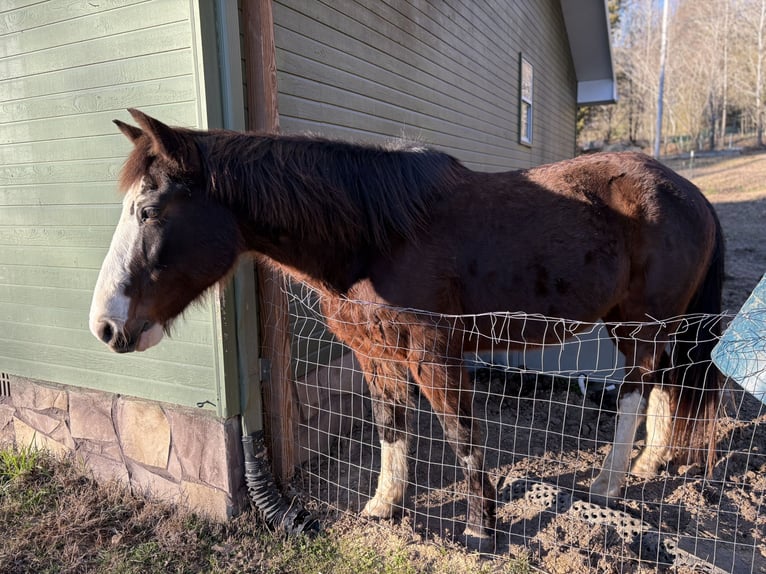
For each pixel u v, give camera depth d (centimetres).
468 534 221
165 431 254
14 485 278
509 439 314
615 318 260
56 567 218
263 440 250
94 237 262
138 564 218
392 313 206
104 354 268
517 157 798
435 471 283
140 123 171
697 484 255
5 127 278
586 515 226
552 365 391
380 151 216
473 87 580
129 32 229
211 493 245
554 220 218
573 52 1164
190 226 186
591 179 229
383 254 208
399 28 396
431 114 467
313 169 200
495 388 387
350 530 232
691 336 252
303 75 282
